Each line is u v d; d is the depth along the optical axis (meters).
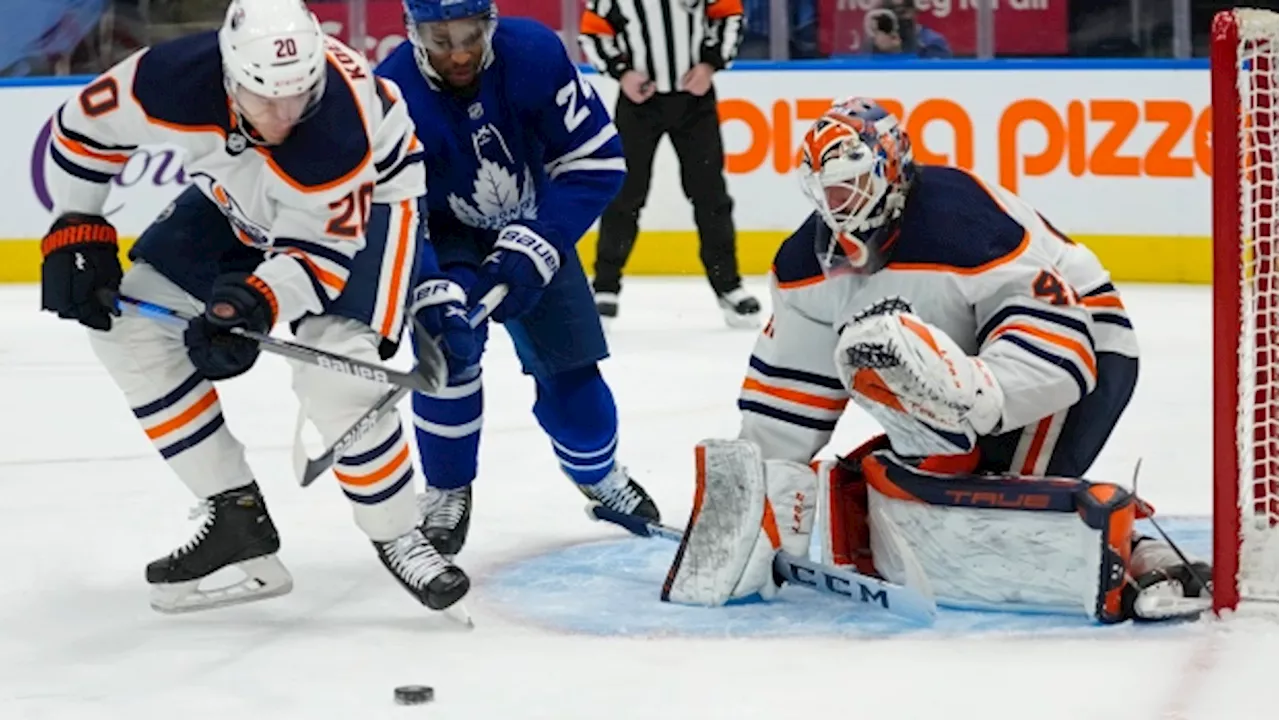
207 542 9.90
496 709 8.14
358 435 9.23
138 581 10.91
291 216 8.88
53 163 9.37
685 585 10.05
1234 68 8.96
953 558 9.58
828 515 10.11
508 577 10.86
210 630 9.71
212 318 8.73
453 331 9.68
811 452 10.33
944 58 26.59
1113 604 9.25
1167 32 25.92
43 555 11.60
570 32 28.03
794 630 9.45
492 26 10.42
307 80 8.38
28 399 18.56
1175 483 13.26
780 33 27.12
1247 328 9.67
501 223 11.30
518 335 11.55
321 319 9.28
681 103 22.45
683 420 16.48
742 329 22.72
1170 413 16.28
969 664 8.66
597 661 8.91
